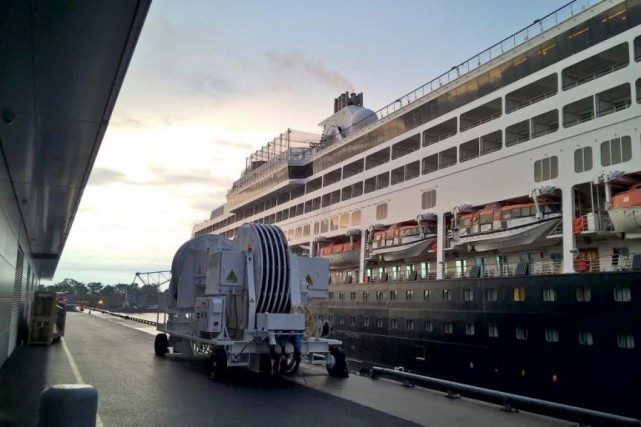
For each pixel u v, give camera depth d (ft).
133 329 102.63
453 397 31.86
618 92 57.36
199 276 49.21
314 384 36.60
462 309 67.31
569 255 58.03
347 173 109.09
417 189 85.25
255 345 37.58
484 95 75.10
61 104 28.17
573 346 52.70
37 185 46.42
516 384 58.29
